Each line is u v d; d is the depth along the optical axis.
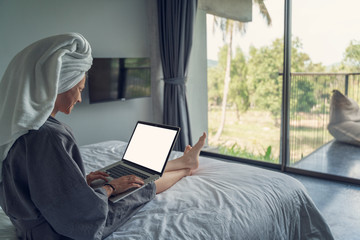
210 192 1.37
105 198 1.02
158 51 3.85
